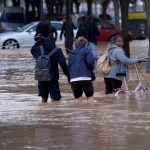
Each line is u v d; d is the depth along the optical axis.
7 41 81.06
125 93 34.78
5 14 104.12
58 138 21.53
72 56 31.19
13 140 21.38
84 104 30.44
